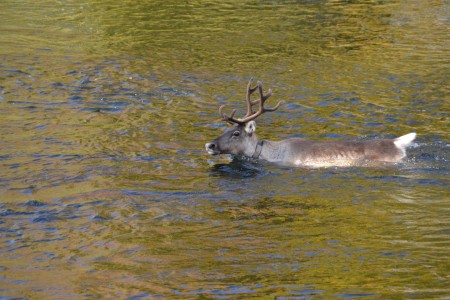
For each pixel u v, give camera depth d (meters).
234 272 19.62
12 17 58.28
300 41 51.25
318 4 63.47
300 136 33.06
